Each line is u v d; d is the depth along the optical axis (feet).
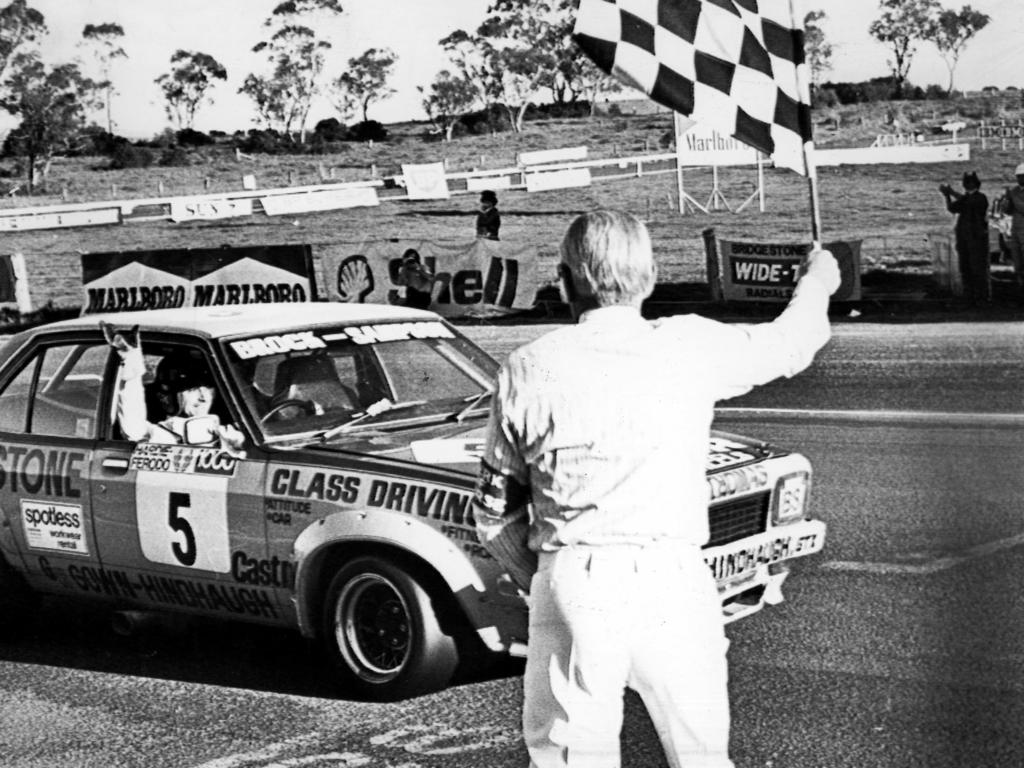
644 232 8.94
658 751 12.84
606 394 8.50
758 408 30.58
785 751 12.18
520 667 15.24
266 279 45.62
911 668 14.02
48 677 16.31
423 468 14.08
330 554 14.71
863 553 18.74
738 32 9.79
